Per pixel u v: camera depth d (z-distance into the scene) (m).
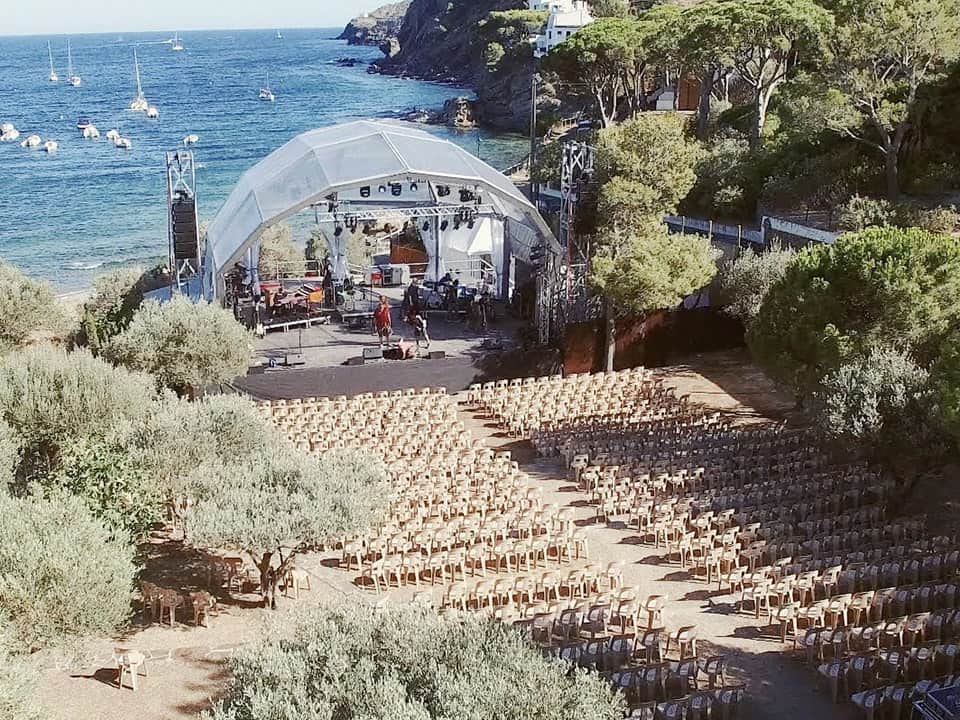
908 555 24.58
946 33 49.06
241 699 14.19
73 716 18.12
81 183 120.06
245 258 49.75
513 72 159.75
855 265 30.05
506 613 22.02
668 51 77.12
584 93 94.94
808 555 24.75
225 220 46.91
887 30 49.16
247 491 21.66
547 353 42.44
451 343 43.09
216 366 33.91
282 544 21.03
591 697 13.98
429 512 26.94
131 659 18.97
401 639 15.02
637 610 21.92
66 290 70.50
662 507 27.33
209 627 21.73
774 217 56.59
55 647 17.28
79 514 18.95
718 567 24.62
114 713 18.28
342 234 49.22
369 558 25.02
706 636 22.17
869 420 26.39
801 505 27.50
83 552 17.62
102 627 17.55
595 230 47.69
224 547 20.70
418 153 45.09
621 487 28.58
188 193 46.44
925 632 21.22
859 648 20.91
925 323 29.30
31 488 22.75
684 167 48.66
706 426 35.28
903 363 27.66
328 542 24.45
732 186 61.47
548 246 44.00
